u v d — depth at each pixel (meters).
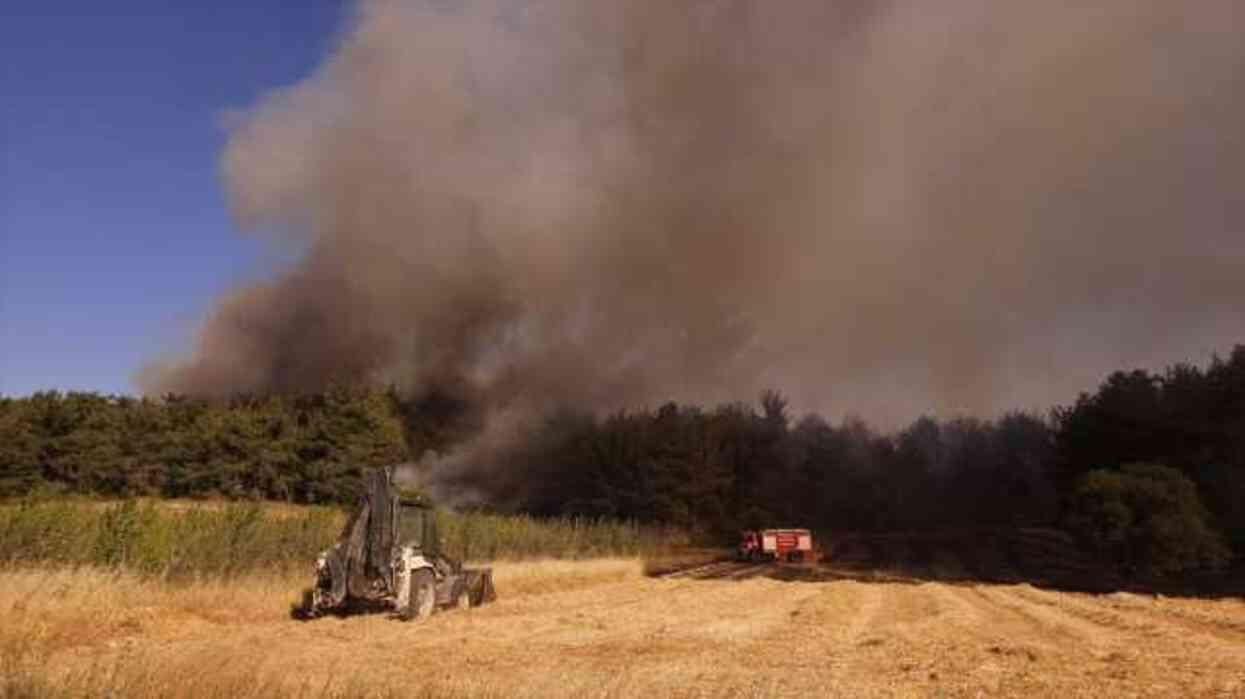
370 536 22.31
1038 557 81.44
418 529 23.83
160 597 21.30
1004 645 19.70
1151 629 24.42
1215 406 62.50
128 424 81.56
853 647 19.44
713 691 13.08
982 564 73.75
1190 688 14.54
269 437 81.88
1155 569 45.97
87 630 16.72
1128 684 14.84
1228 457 55.88
